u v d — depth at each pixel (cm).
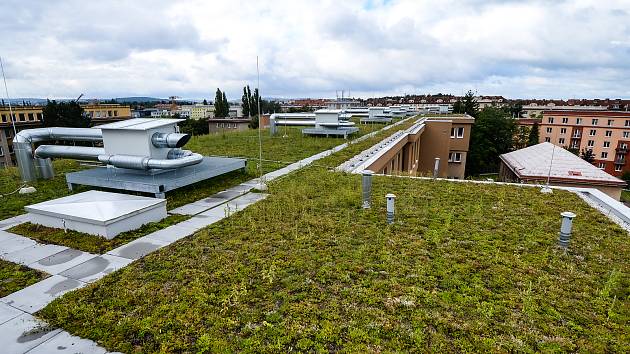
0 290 517
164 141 1011
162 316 445
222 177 1204
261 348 384
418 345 386
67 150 1132
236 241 668
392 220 755
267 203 904
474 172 4275
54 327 432
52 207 763
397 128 2592
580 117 5119
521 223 763
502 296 482
